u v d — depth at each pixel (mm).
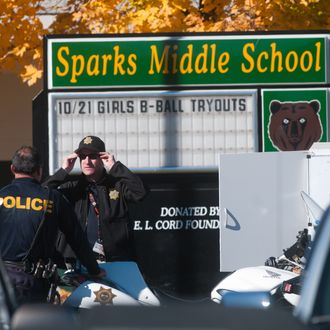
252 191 35094
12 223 25391
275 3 42719
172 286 38625
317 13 44125
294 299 25031
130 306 13672
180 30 43031
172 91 39219
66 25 45469
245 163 35094
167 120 39250
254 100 39344
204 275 38719
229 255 35094
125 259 30391
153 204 38844
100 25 43719
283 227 35062
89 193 30391
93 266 25781
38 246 25531
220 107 39281
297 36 39406
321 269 15000
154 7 42969
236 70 39281
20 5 44125
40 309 13664
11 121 60969
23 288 25078
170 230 38875
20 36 44469
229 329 12469
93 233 30250
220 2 44219
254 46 39281
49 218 25609
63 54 39031
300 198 35125
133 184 30109
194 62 39156
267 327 12570
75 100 39156
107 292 25250
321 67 39500
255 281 27750
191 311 13211
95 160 30156
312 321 14789
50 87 39094
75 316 14102
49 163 39000
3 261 25375
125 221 30438
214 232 38875
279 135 39406
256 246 35062
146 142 39219
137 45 39156
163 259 38750
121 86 39188
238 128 39406
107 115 39188
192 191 39031
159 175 39125
